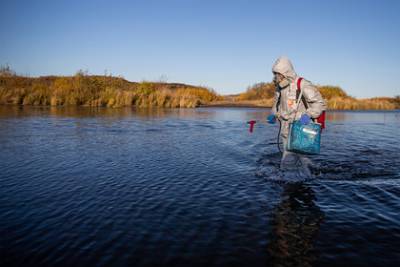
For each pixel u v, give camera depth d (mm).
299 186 5605
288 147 5945
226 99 56156
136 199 4977
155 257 3266
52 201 4887
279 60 6215
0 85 35594
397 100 59812
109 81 38406
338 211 4453
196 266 3109
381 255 3287
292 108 6207
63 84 35250
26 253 3340
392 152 9039
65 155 8352
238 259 3229
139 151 8992
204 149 9383
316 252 3357
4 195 5156
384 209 4523
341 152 9055
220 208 4574
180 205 4707
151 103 35438
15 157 8078
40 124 15750
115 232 3824
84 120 18203
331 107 41875
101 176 6305
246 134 13117
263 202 4805
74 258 3246
